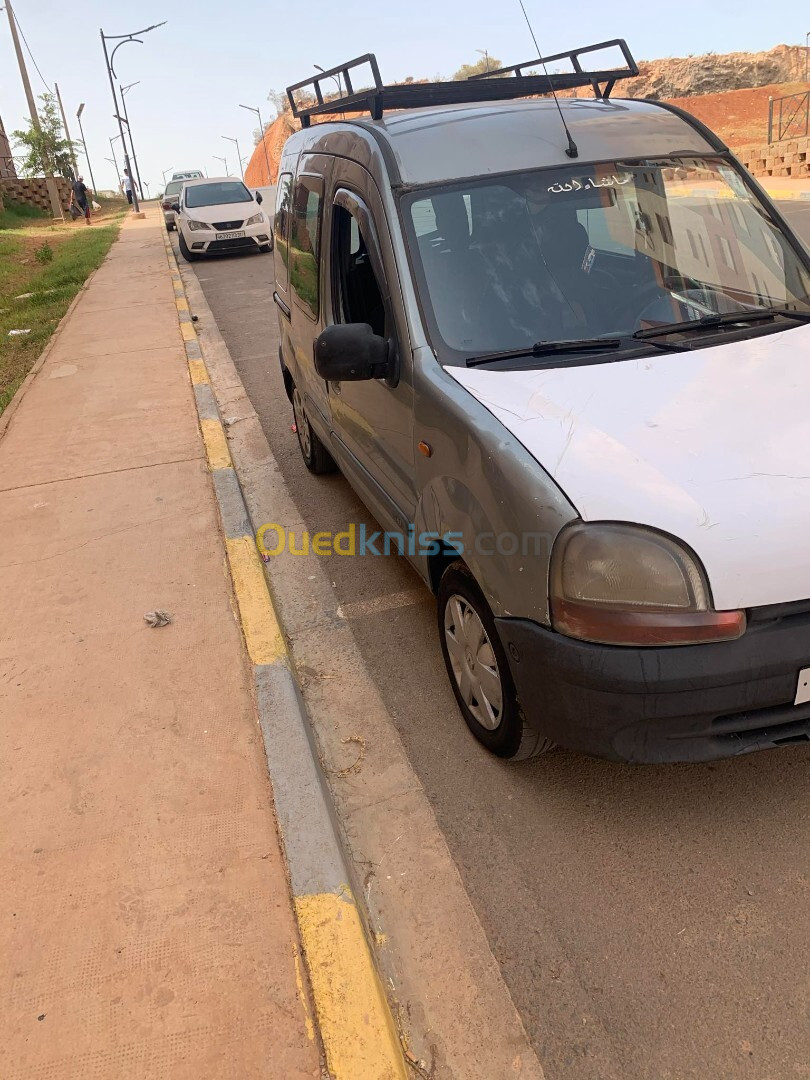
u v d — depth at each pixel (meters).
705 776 2.94
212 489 5.42
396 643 3.96
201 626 3.91
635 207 3.47
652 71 61.34
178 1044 2.09
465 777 3.07
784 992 2.20
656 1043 2.12
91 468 6.02
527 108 3.79
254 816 2.78
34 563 4.66
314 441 5.67
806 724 2.50
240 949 2.32
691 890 2.52
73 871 2.62
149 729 3.24
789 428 2.54
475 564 2.75
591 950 2.38
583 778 3.00
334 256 4.18
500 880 2.64
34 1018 2.18
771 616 2.31
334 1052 2.04
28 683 3.60
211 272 16.58
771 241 3.63
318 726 3.44
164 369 8.53
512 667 2.62
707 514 2.29
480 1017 2.24
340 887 2.48
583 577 2.34
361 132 3.81
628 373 2.88
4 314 13.34
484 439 2.66
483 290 3.23
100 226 31.00
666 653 2.30
